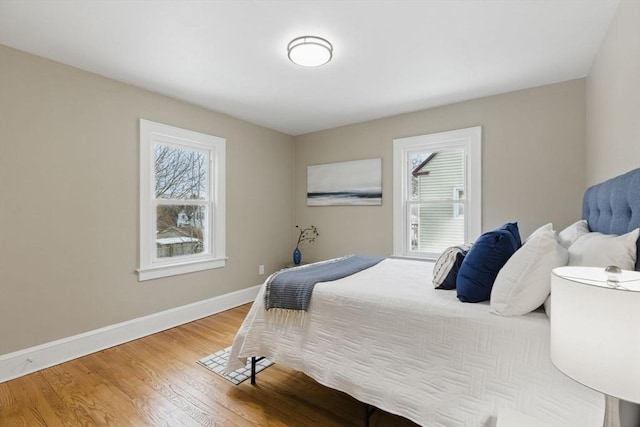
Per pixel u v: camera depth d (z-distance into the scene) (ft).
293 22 6.19
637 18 4.83
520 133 9.71
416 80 8.96
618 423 3.34
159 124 9.80
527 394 3.81
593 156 7.97
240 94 9.97
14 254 7.05
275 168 14.23
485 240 4.98
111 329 8.63
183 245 10.75
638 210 4.04
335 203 13.75
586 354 2.35
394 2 5.61
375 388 4.90
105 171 8.58
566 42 6.99
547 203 9.34
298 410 5.84
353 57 7.62
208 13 5.89
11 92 6.98
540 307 4.44
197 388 6.51
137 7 5.70
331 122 13.10
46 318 7.50
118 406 5.90
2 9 5.70
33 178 7.30
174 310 10.19
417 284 6.16
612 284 2.70
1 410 5.79
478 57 7.66
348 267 7.86
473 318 4.37
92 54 7.39
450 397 4.30
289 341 6.02
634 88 4.98
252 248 13.12
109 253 8.67
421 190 11.85
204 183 11.48
